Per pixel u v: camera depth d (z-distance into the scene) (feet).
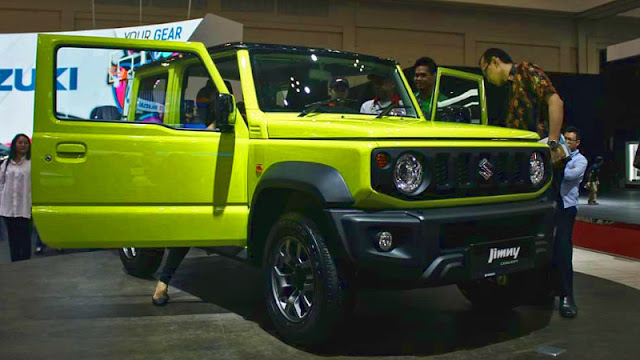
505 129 11.06
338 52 13.02
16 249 21.44
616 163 52.16
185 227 11.07
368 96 13.00
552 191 12.32
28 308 12.93
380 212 9.27
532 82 12.51
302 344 10.15
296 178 9.84
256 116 11.32
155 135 10.98
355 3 66.85
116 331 11.24
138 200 10.92
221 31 22.65
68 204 10.69
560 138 12.40
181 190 11.06
